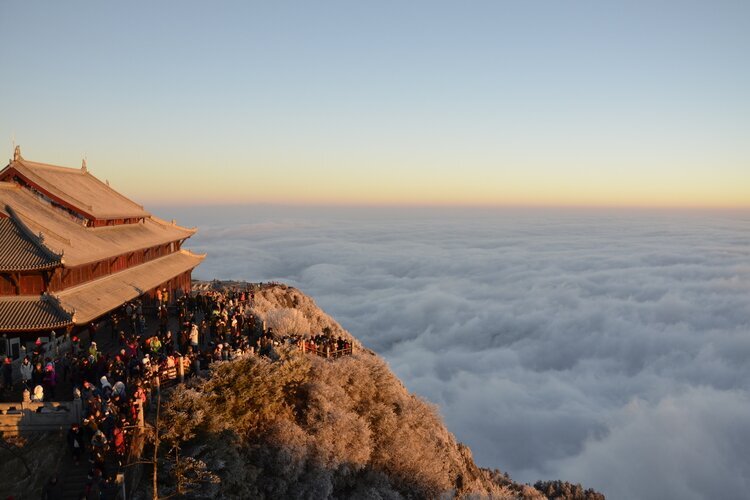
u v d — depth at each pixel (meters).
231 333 38.03
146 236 58.50
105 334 40.28
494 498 45.75
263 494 27.62
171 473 23.53
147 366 27.64
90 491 19.66
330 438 32.69
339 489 32.50
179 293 62.25
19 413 23.50
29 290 35.38
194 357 30.67
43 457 22.31
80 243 42.12
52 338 32.47
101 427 22.00
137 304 44.88
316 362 37.88
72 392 27.48
